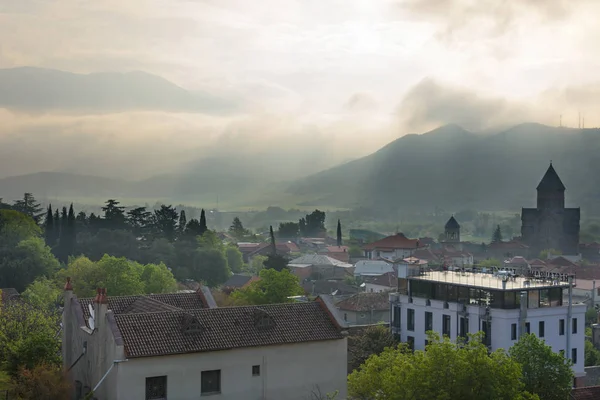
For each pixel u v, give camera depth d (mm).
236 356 56594
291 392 58750
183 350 54188
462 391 52281
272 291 110750
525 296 94688
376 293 143125
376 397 61312
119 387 52125
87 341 59812
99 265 129125
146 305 67562
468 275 112812
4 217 182625
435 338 57062
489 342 94125
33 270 159375
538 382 64750
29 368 62062
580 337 100500
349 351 95500
